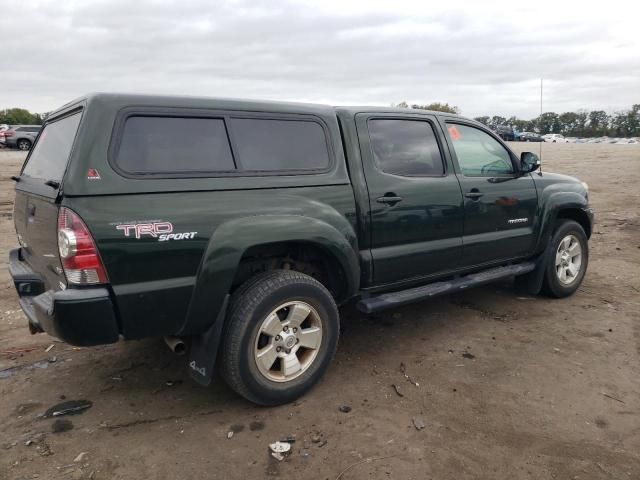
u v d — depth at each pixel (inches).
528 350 159.6
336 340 136.1
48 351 160.9
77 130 105.7
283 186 127.7
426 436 114.5
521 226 189.8
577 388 135.9
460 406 127.2
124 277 104.8
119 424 120.4
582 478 100.9
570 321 183.6
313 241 127.6
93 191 101.7
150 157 110.0
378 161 150.0
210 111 120.1
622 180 621.3
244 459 107.1
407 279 158.7
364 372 145.9
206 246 113.0
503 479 100.7
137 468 104.4
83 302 100.7
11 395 134.3
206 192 115.0
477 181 173.6
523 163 189.3
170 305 110.8
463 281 173.3
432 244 161.5
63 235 100.3
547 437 114.2
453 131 173.6
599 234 332.5
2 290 219.3
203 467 104.7
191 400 131.6
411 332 174.9
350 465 104.7
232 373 119.0
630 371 145.3
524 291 213.5
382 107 156.9
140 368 149.4
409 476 101.3
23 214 134.3
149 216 106.4
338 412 124.8
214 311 116.0
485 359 153.6
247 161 124.0
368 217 144.3
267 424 120.1
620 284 227.9
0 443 113.2
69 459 107.3
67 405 129.3
